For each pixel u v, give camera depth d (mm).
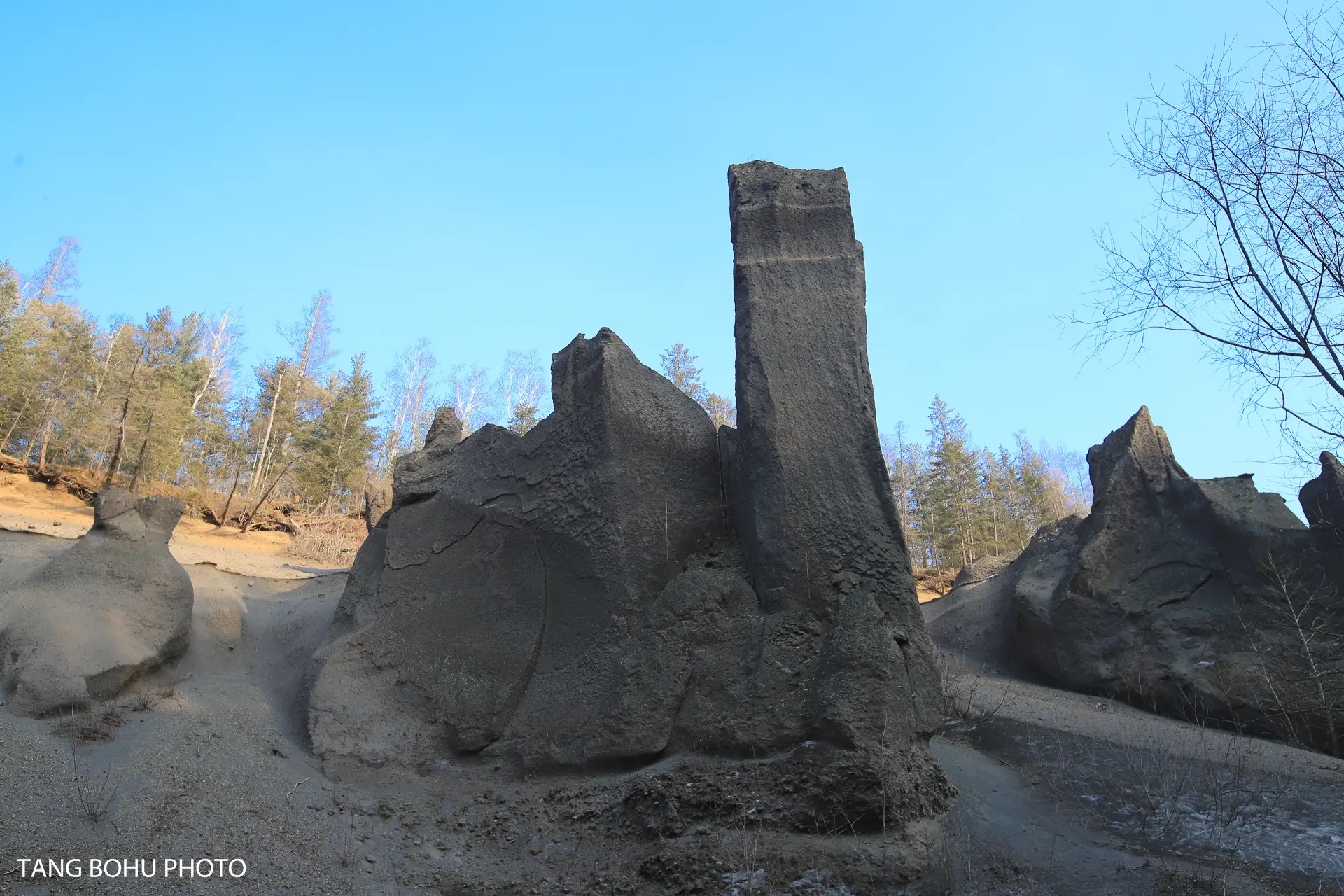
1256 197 9227
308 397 47250
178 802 7422
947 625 17906
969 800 8734
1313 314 8844
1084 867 7613
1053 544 17156
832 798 7703
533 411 45625
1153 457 16125
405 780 9227
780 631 9141
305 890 6777
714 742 8680
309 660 10789
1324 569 13492
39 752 7590
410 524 11867
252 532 31797
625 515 10250
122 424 32188
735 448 10516
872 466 9797
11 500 26906
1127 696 14172
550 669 9859
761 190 11328
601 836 7996
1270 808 8656
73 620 9602
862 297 10758
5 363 35812
